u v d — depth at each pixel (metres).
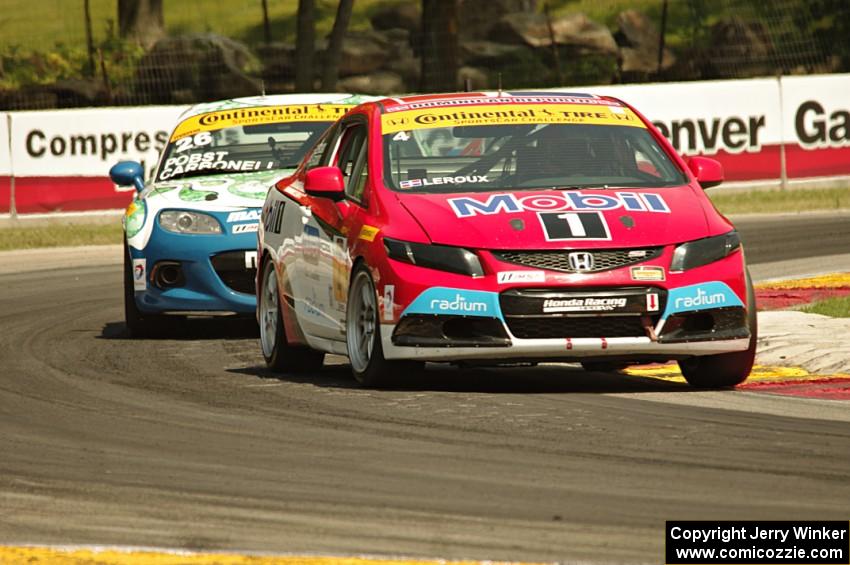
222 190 42.16
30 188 79.50
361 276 29.69
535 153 31.45
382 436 24.53
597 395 28.73
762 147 84.06
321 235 31.94
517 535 17.98
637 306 27.89
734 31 127.44
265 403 28.52
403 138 31.77
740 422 25.39
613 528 18.25
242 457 23.05
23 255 68.50
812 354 32.56
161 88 121.56
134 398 29.70
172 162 44.44
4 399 29.89
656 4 150.38
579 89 83.25
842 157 85.00
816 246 61.25
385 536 18.03
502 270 27.81
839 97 84.94
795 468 21.52
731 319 28.56
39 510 19.75
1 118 79.25
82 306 49.69
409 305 28.16
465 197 29.69
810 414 26.17
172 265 40.84
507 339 27.72
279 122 45.22
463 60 130.38
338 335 31.20
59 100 119.44
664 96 83.12
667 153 32.09
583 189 30.31
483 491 20.34
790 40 128.00
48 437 25.27
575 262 27.89
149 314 41.06
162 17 145.38
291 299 33.56
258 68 125.12
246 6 164.25
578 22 133.25
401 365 29.00
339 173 31.50
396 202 29.77
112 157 80.25
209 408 28.08
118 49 130.88
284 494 20.38
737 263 28.89
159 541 18.00
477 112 32.62
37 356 37.31
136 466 22.55
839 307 40.41
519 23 132.88
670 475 21.17
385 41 134.12
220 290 40.56
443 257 28.19
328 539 17.95
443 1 109.88
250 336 41.78
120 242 73.12
